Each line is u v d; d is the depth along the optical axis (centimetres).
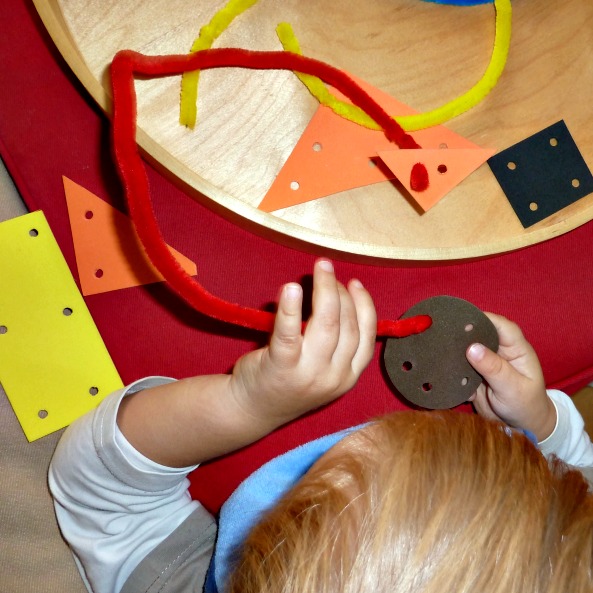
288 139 69
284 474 66
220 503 76
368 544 44
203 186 66
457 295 76
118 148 61
